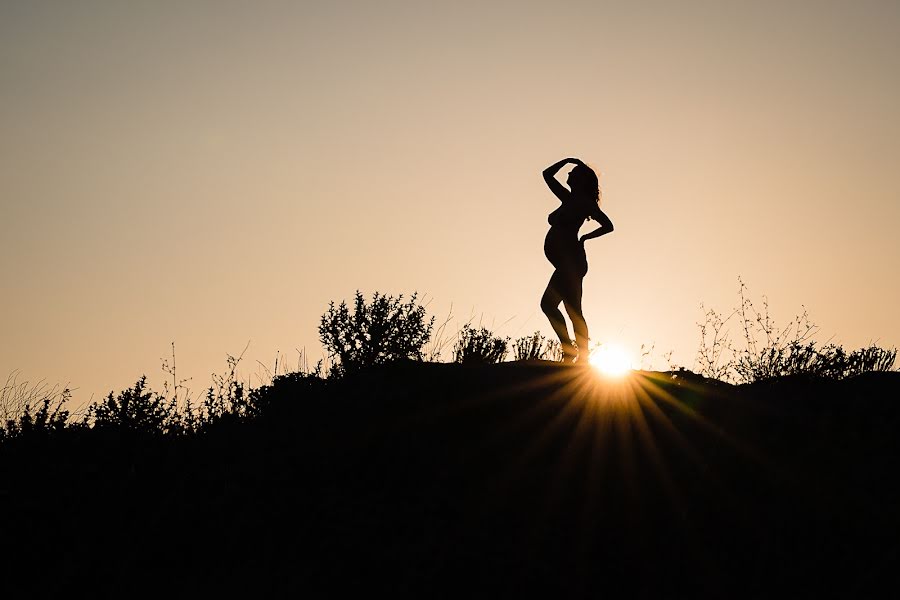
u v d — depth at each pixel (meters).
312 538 9.83
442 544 9.45
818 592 8.47
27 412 12.45
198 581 9.27
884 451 10.86
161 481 11.16
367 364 15.02
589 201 13.54
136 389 12.95
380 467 11.11
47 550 9.80
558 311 13.60
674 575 8.84
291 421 12.30
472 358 15.66
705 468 10.69
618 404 12.23
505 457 11.17
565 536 9.55
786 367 13.97
